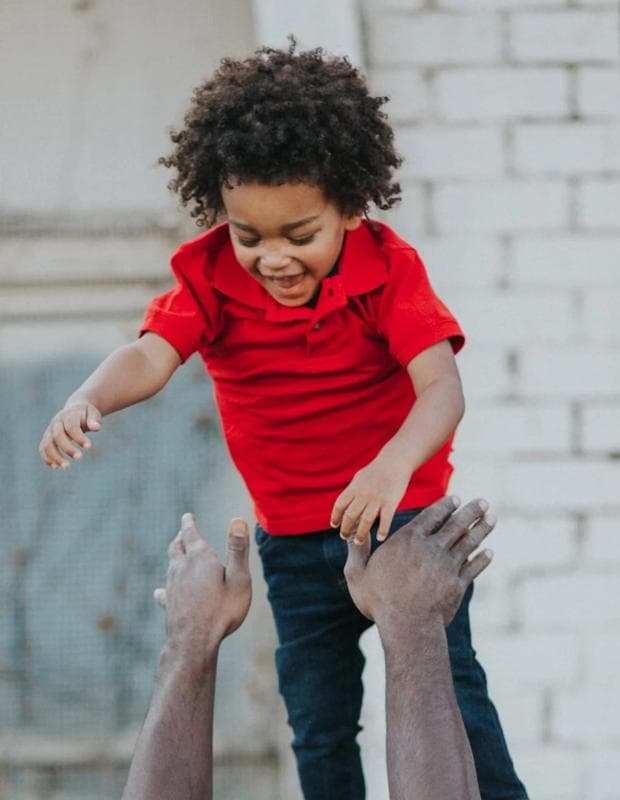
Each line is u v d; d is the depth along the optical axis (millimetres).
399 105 4262
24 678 4926
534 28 4270
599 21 4281
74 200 4859
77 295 4895
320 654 2992
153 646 4926
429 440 2521
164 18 4828
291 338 2764
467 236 4273
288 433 2846
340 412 2820
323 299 2723
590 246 4285
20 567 4922
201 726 2125
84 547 4930
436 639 2107
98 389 2641
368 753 4098
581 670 4297
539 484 4293
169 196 4852
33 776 4926
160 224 4859
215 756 4840
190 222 4848
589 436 4297
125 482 4918
